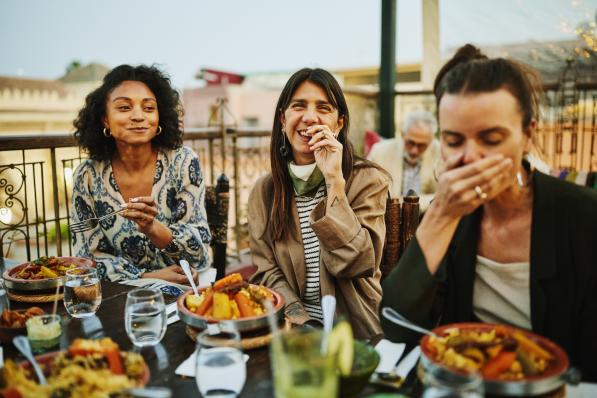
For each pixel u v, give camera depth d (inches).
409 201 77.1
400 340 46.3
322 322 72.2
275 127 76.5
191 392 40.9
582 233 44.2
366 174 75.0
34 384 35.9
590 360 43.7
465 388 30.1
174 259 87.0
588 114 172.1
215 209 96.8
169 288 73.5
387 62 195.9
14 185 131.4
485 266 48.2
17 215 134.1
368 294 72.4
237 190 177.2
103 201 88.8
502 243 47.6
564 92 173.8
